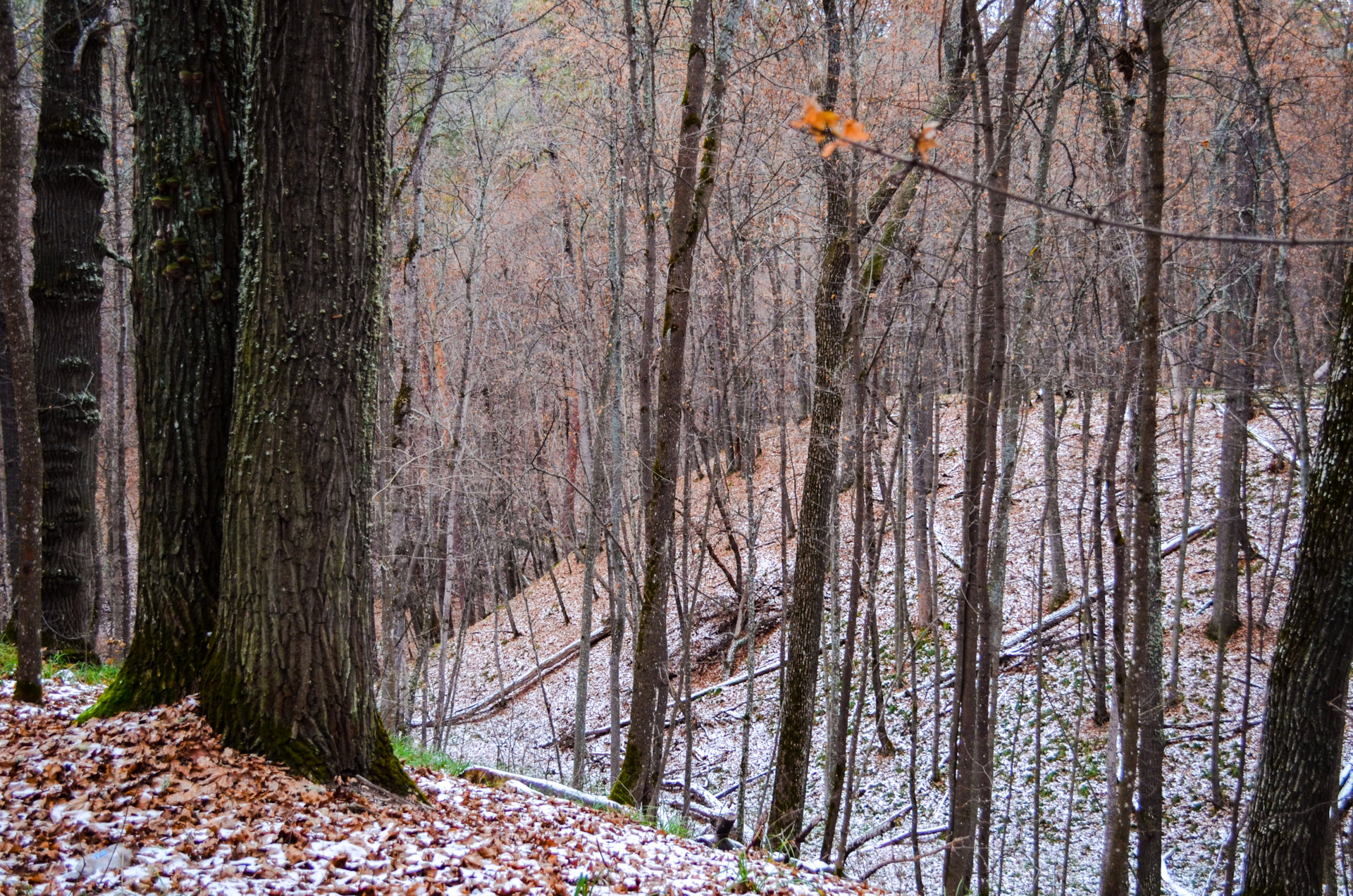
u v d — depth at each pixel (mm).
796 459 24703
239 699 4820
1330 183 9867
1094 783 13930
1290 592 7355
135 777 4359
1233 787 12828
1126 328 9703
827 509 10867
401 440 13445
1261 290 12031
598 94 14828
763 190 12352
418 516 18812
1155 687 9656
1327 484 7102
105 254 9188
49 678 6992
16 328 5605
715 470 19578
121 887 3328
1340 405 7078
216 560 5328
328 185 4898
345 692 5016
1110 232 9883
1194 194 12055
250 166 4930
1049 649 16844
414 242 13211
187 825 3998
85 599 8867
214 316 5375
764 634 21266
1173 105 11375
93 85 8930
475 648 27438
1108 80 9289
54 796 4066
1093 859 12688
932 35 12102
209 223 5379
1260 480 17734
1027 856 13195
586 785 12961
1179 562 15539
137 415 5414
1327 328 11695
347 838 4285
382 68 5164
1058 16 8492
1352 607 6953
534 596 29953
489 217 18219
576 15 13250
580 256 17375
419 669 15617
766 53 10828
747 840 10664
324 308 4914
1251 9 9414
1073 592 17875
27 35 12227
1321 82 10352
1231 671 14773
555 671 24000
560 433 27578
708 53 11852
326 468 4938
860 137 1477
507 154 16172
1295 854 7051
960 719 8430
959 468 23453
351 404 5059
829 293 10625
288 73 4797
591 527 13336
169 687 5148
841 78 9812
